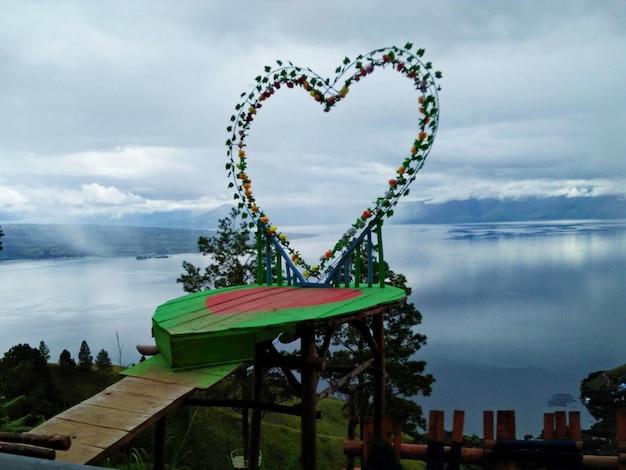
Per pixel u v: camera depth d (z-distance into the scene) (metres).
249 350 3.74
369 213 5.38
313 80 5.50
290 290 5.45
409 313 14.16
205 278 15.21
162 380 3.43
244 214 5.96
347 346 13.58
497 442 2.83
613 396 30.30
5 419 4.82
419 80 5.09
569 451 2.77
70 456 2.41
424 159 5.20
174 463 4.33
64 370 20.56
